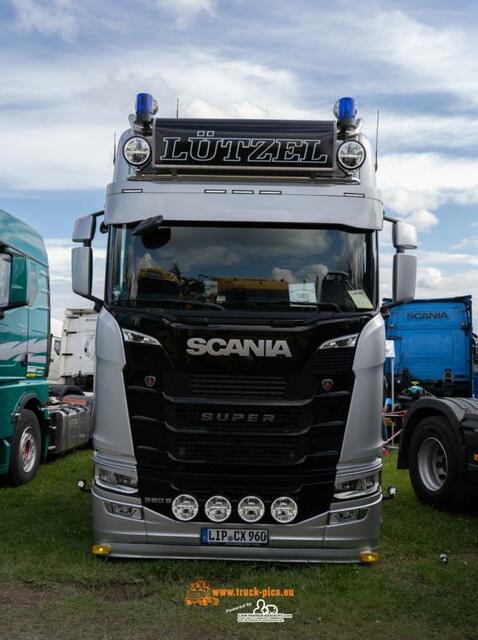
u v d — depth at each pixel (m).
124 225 5.69
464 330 16.80
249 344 5.31
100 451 5.55
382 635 4.41
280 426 5.34
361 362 5.41
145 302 5.54
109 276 5.65
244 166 5.67
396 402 15.99
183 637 4.34
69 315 24.88
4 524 6.70
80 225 6.08
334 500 5.40
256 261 5.60
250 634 4.39
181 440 5.34
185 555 5.41
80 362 24.66
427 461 8.10
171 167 5.67
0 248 7.89
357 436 5.39
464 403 7.86
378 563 5.79
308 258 5.63
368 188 5.73
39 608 4.71
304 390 5.33
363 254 5.66
